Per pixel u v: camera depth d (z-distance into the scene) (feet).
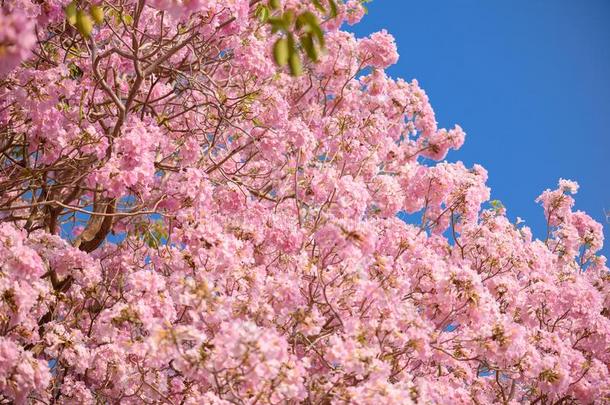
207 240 19.26
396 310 19.27
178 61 27.40
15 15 7.93
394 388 16.89
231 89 27.78
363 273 18.57
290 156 25.63
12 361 16.76
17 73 20.95
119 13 20.62
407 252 23.97
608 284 32.68
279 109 25.49
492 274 27.20
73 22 15.15
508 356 20.77
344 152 27.71
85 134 20.92
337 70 31.78
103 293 23.59
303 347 19.85
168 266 21.33
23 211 25.89
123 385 20.94
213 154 28.94
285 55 10.17
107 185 19.08
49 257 21.90
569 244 33.42
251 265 20.79
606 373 25.09
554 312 26.96
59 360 20.72
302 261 20.24
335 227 17.99
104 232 23.93
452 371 24.97
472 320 20.75
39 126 20.47
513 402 25.23
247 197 22.77
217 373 15.14
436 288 21.53
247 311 18.67
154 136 21.24
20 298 17.30
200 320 17.15
